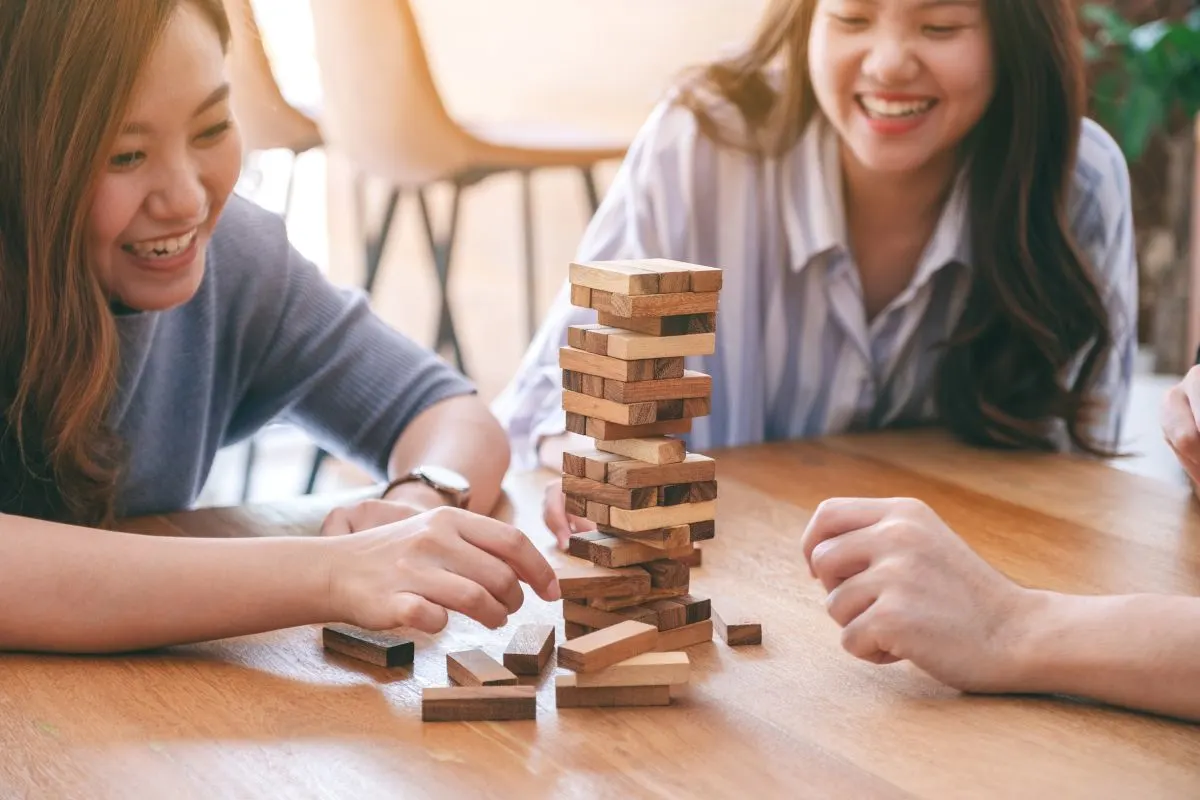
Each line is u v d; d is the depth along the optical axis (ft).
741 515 4.42
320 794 2.64
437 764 2.76
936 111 5.18
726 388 5.96
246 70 8.31
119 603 3.34
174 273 4.01
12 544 3.40
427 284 13.43
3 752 2.83
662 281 3.20
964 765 2.76
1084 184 5.79
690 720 2.97
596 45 12.47
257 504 4.64
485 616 3.28
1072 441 5.63
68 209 3.68
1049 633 3.06
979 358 5.49
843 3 5.10
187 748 2.84
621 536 3.39
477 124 9.60
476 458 4.69
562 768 2.74
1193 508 4.52
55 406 3.91
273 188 9.98
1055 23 5.16
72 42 3.54
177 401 4.83
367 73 8.71
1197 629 2.98
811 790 2.65
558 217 13.83
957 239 5.59
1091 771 2.74
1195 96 9.29
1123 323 5.93
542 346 5.64
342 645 3.36
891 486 4.75
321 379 5.07
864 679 3.20
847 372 5.94
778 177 5.82
